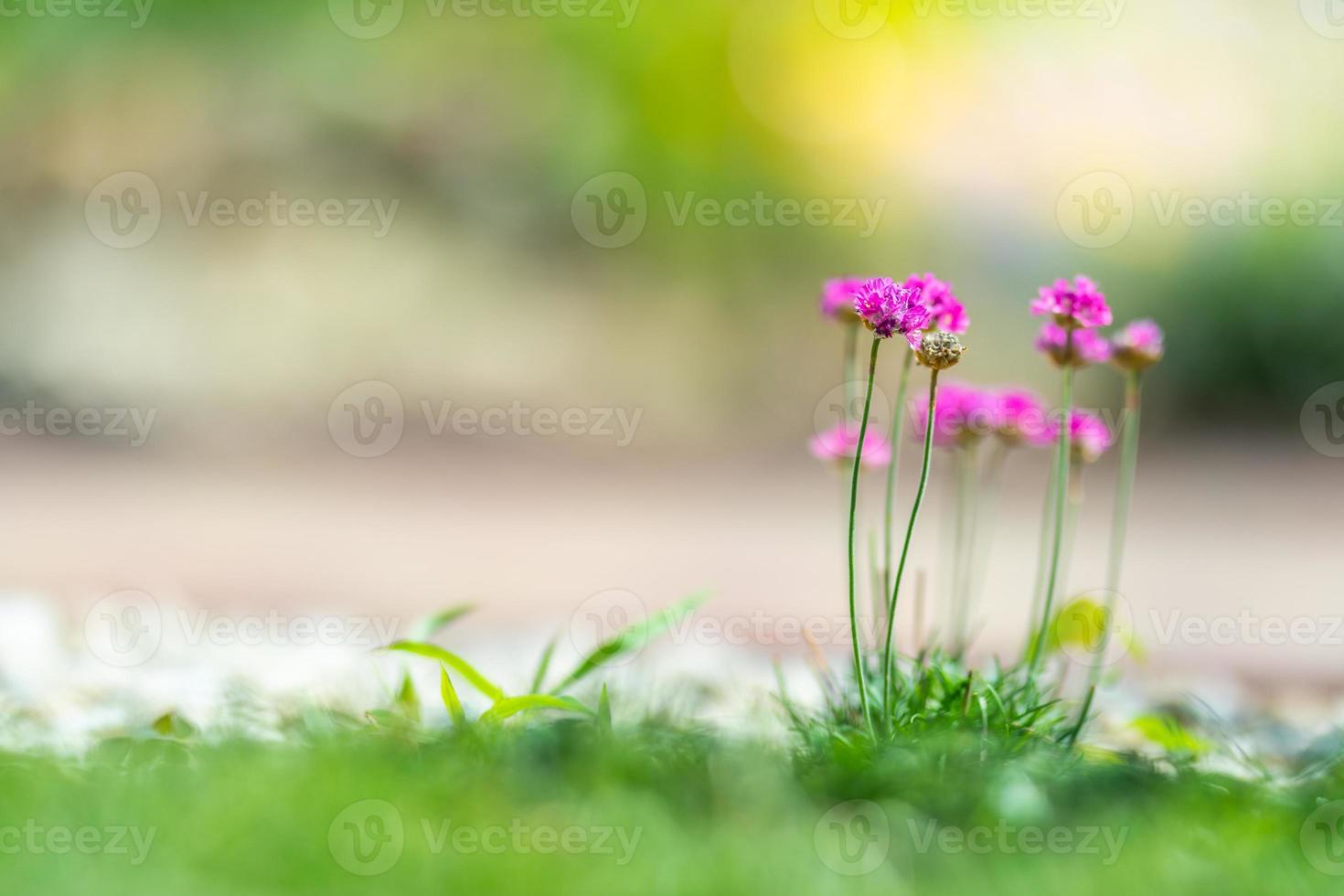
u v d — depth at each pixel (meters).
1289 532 11.21
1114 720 4.92
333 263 15.22
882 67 16.61
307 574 8.27
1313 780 3.85
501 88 16.19
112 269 14.30
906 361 3.91
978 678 3.79
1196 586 8.84
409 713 4.12
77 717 4.45
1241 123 17.03
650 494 12.93
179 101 15.05
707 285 16.56
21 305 13.89
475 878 2.93
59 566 7.98
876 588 4.09
